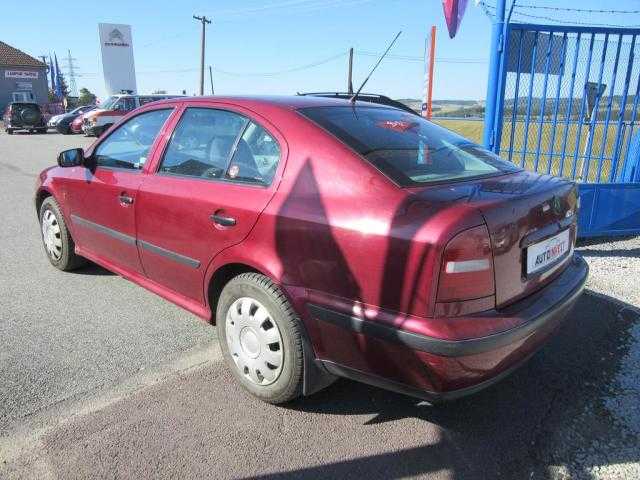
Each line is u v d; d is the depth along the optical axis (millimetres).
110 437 2654
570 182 3109
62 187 4488
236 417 2832
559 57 5953
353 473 2443
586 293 4461
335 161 2609
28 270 5078
